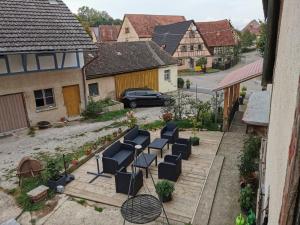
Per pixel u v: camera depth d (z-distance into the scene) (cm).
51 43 1546
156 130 1430
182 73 3928
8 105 1515
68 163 1092
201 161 1060
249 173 859
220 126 1416
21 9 1583
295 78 163
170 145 1216
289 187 125
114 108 1998
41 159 1177
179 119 1554
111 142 1290
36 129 1605
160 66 2528
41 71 1603
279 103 295
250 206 737
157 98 2120
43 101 1666
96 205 821
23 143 1391
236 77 1303
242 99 1989
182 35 3922
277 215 198
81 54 1775
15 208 825
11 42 1410
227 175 962
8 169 1094
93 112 1848
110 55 2303
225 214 758
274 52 556
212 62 4306
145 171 1002
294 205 123
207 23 4869
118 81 2233
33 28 1544
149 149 1152
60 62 1678
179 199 825
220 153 1130
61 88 1719
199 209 777
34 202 838
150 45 2722
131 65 2330
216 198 831
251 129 678
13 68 1491
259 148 934
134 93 2114
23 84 1543
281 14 374
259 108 757
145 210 661
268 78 655
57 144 1358
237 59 4694
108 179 955
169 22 4956
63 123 1717
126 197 849
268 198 347
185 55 4012
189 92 2644
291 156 127
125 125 1612
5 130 1525
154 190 880
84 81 1836
